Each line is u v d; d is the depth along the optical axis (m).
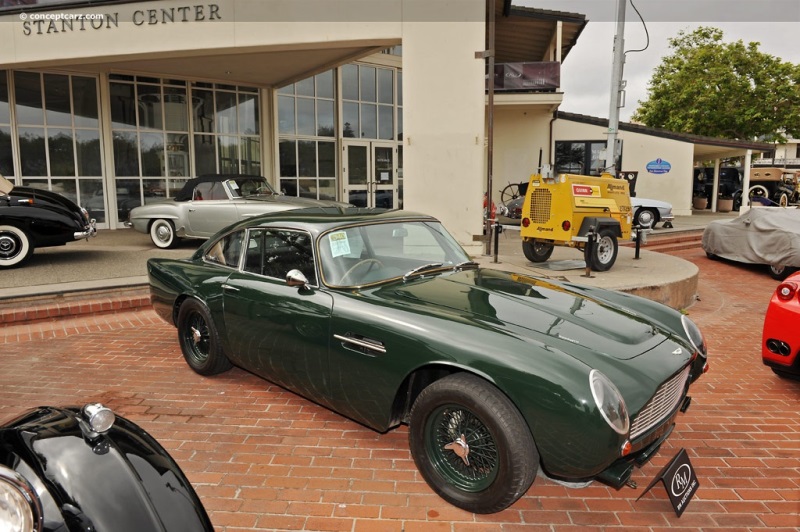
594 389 2.51
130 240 11.69
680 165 20.12
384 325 3.09
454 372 3.00
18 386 4.56
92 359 5.24
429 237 4.18
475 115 9.26
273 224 3.98
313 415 4.03
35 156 12.70
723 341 6.23
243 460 3.38
